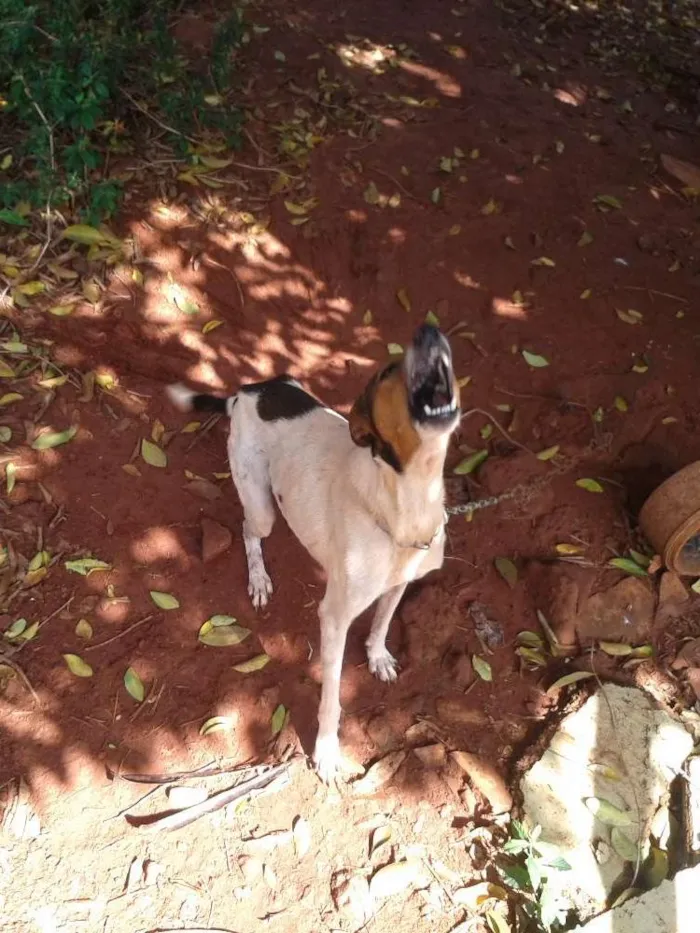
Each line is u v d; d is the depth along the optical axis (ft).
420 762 4.25
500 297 6.43
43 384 5.32
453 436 5.79
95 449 5.19
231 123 6.64
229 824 3.93
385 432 3.06
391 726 4.40
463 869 3.90
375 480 3.39
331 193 6.66
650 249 6.84
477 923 3.71
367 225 6.56
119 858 3.77
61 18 5.97
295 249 6.37
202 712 4.31
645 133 8.24
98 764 4.05
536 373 6.05
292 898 3.75
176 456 5.35
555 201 7.07
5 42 5.74
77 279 5.73
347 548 3.61
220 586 4.83
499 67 8.69
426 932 3.67
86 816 3.88
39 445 5.05
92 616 4.53
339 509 3.69
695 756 4.28
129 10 6.77
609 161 7.68
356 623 4.86
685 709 4.57
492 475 5.52
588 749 4.28
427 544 3.56
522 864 3.86
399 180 6.93
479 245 6.66
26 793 3.90
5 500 4.83
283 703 4.40
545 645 4.83
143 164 6.30
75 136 5.99
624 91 8.98
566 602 4.89
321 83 7.55
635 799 4.12
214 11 7.87
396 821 4.04
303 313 6.24
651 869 3.89
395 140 7.22
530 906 3.70
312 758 4.20
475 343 6.22
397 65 8.12
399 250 6.52
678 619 4.98
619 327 6.27
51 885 3.65
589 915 3.71
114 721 4.20
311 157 6.85
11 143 6.10
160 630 4.56
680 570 5.08
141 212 6.07
